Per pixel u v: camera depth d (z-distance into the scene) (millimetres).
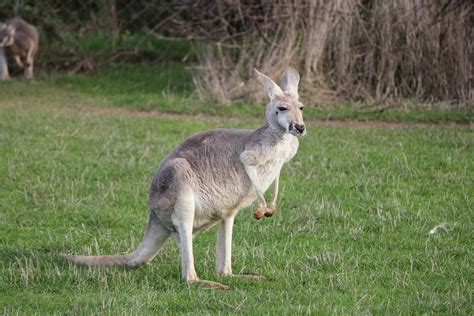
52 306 15461
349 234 20281
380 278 17203
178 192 16375
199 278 17109
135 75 45062
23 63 46562
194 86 41000
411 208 22188
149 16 49750
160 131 32125
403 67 37562
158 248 17359
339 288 16594
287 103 16078
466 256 18547
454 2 36344
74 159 27609
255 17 37156
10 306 15438
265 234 20344
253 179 16297
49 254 18469
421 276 17250
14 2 48250
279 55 37656
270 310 15023
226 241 17203
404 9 37094
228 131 16984
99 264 17672
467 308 15273
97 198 23406
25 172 25953
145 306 15344
